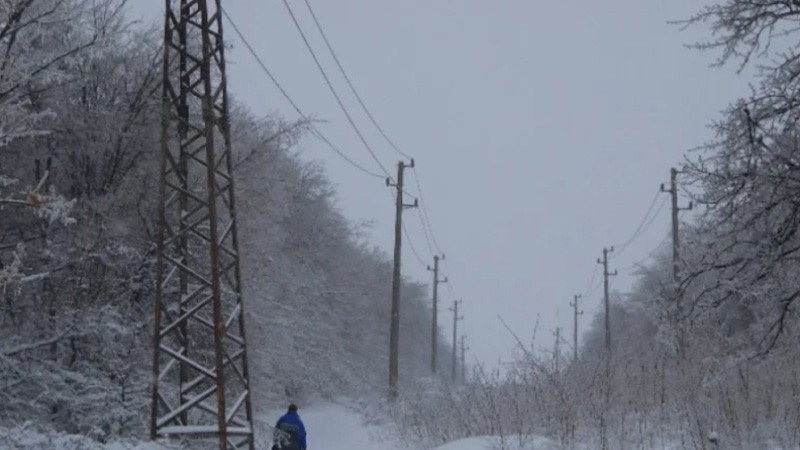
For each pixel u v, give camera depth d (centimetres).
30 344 1675
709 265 1034
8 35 1495
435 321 6112
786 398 1414
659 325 1234
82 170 1984
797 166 929
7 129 1416
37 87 1794
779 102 983
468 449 1466
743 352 1248
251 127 2467
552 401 1541
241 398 1517
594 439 1429
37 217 1850
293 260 3866
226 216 2303
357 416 3269
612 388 1564
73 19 1648
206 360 2103
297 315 3378
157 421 1496
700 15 1048
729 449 1348
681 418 1441
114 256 1912
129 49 2095
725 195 979
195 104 2267
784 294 1027
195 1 1598
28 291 1812
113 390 1759
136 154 2038
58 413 1736
